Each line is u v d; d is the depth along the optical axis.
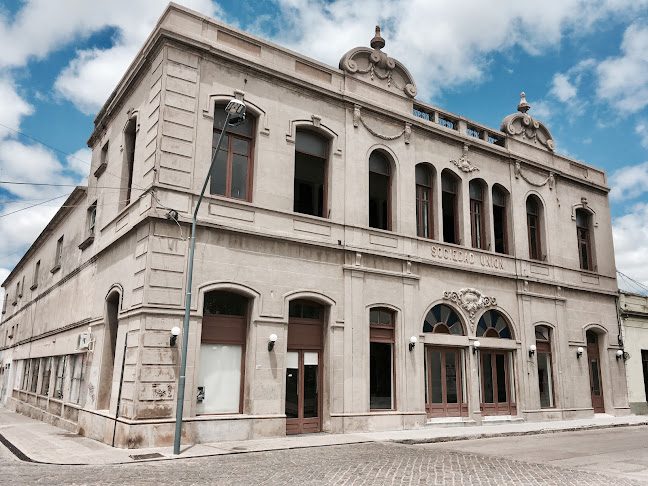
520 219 23.38
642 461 12.28
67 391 19.73
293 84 17.70
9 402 31.02
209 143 15.72
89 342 17.69
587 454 13.31
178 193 14.80
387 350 18.47
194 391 14.03
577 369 23.64
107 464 11.12
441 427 18.64
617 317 26.25
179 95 15.34
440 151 21.42
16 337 33.12
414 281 19.19
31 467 10.75
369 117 19.55
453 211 21.78
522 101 25.30
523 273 22.77
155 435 13.21
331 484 9.11
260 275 15.77
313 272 16.91
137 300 14.09
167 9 15.76
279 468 10.63
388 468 10.78
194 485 8.89
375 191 19.50
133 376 13.47
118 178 18.06
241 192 16.42
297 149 17.91
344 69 19.25
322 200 18.14
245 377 15.37
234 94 16.42
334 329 16.98
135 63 17.69
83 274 20.16
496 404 20.75
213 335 15.12
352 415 16.73
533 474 10.42
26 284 32.53
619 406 24.94
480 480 9.71
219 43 16.44
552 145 25.66
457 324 20.42
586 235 26.78
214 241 15.14
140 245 14.58
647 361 27.22
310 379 16.73
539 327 22.98
